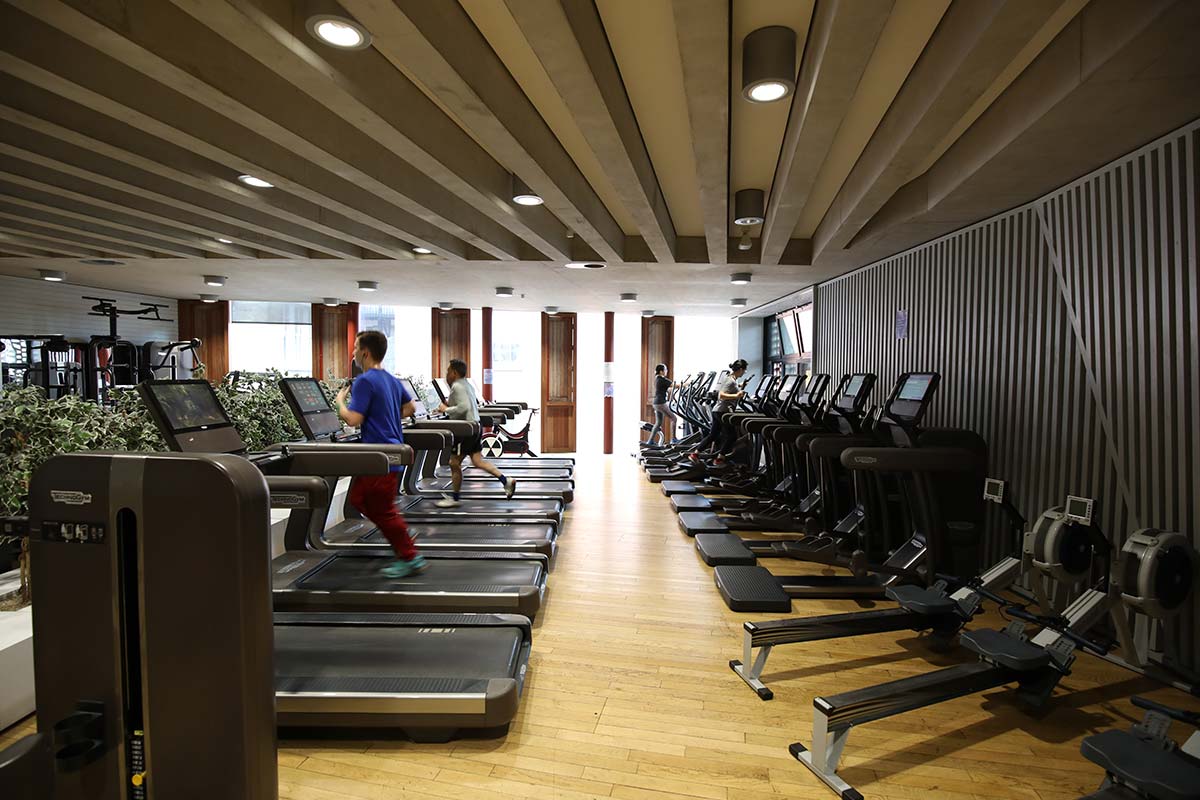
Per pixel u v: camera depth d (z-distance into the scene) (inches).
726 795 80.6
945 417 194.5
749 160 151.9
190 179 144.3
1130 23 80.7
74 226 197.9
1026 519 157.5
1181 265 112.7
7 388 131.2
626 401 457.7
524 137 118.0
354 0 72.2
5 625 98.7
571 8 78.9
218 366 406.6
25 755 42.1
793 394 233.9
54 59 92.2
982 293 176.1
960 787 82.3
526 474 296.7
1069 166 130.8
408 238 202.8
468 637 108.7
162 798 59.2
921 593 120.4
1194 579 104.3
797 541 191.8
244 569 57.1
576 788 81.5
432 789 81.0
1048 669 100.6
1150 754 69.1
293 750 88.7
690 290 323.3
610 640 127.3
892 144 118.6
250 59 103.8
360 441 148.9
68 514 59.5
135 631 59.6
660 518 237.3
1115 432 128.9
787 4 87.6
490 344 433.7
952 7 87.5
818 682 110.2
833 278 283.0
